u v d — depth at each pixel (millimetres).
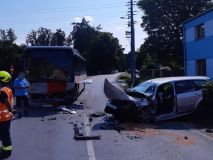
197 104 16094
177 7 55219
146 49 58562
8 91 9586
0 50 56938
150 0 56375
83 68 32344
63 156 9586
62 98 21812
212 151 10203
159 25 56500
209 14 30188
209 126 14414
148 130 13508
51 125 14750
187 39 35281
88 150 10234
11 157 9469
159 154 9812
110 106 15398
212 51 29875
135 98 15289
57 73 21703
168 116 15500
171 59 57969
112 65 116500
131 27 52094
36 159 9273
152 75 48656
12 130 13578
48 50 21688
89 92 33625
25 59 21688
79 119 16375
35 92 21625
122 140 11664
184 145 10984
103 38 115500
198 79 16547
